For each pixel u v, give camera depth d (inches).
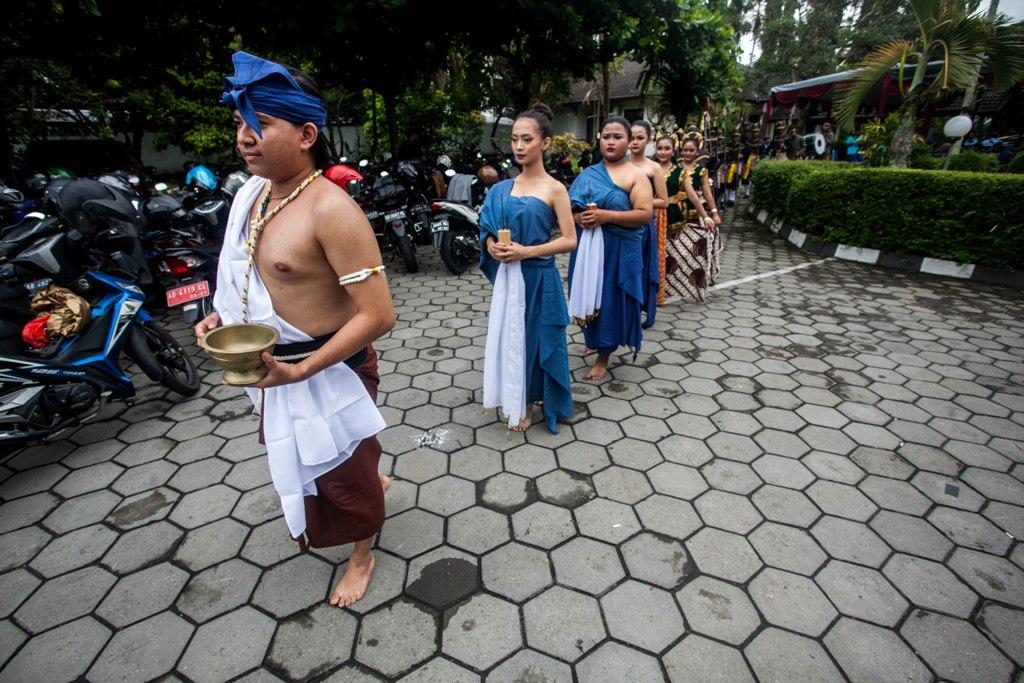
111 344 114.6
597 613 73.5
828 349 162.2
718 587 77.5
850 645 68.6
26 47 234.1
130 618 73.6
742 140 516.4
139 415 127.3
